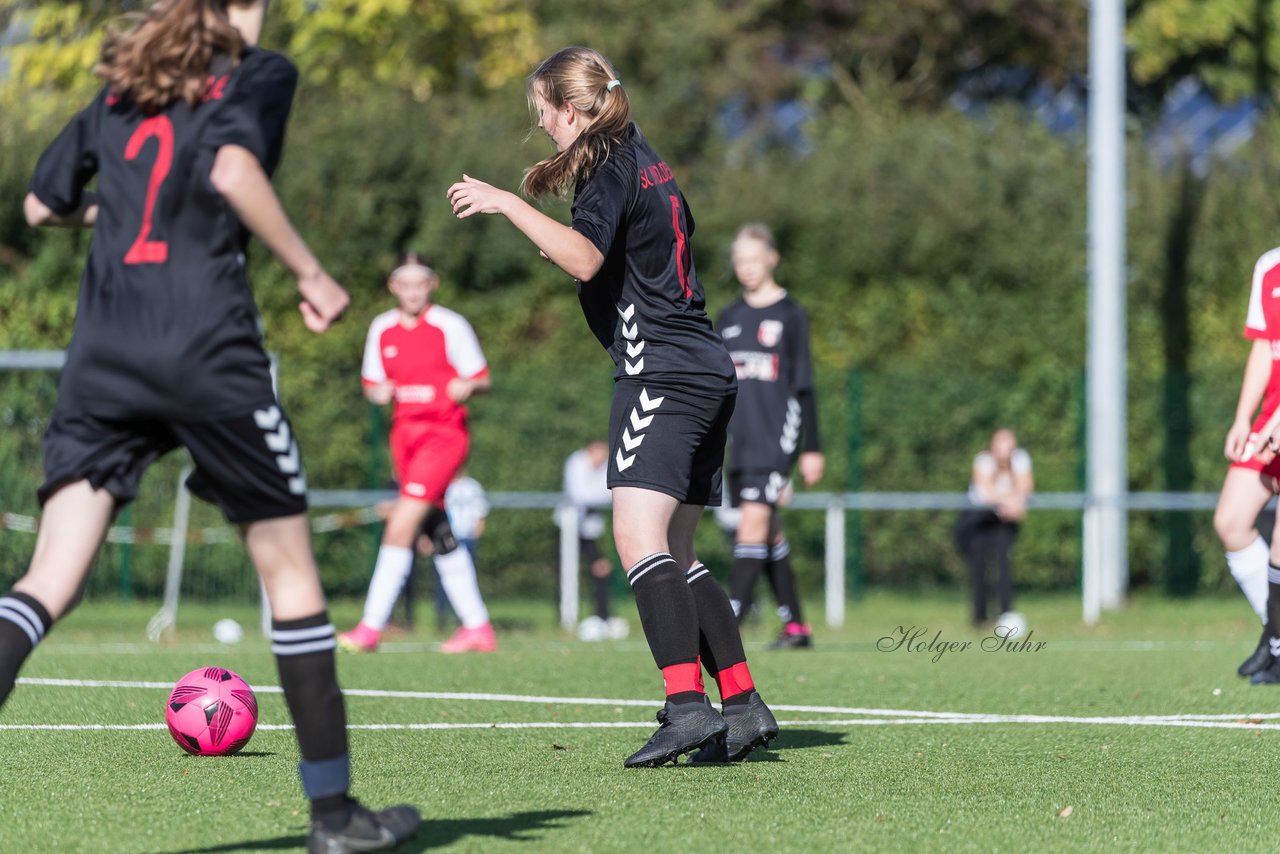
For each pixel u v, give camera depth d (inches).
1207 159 2960.1
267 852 512.4
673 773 689.0
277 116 471.8
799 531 2568.9
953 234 2770.7
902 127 2972.4
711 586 736.3
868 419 2608.3
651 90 3727.9
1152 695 1042.7
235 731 728.3
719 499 735.1
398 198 2568.9
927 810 600.7
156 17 475.5
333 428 2380.7
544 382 2488.9
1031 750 773.9
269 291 2389.3
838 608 2231.8
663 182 697.0
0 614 462.3
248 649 1464.1
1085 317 2792.8
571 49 701.9
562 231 642.8
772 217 2753.4
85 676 1130.7
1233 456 1123.3
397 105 2679.6
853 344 2753.4
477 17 3538.4
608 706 964.0
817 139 3088.1
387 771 690.8
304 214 2536.9
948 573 2568.9
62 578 472.1
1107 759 743.7
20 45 3272.6
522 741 796.6
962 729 859.4
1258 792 649.0
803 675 1179.3
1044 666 1273.4
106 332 468.4
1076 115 4439.0
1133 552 2691.9
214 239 467.2
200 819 567.8
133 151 477.4
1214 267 2859.3
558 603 2207.2
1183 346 2837.1
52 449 476.7
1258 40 3937.0
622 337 697.0
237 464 472.7
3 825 555.5
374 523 2316.7
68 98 3100.4
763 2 4067.4
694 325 699.4
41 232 2363.4
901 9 4197.8
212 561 2124.8
